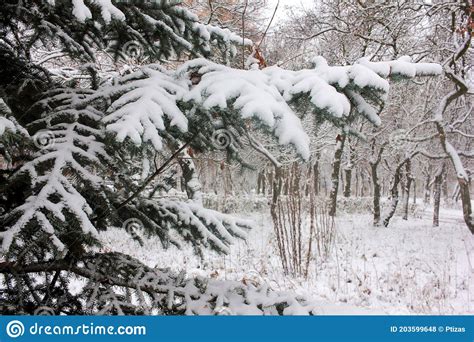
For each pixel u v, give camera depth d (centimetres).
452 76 1112
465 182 1230
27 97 246
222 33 263
